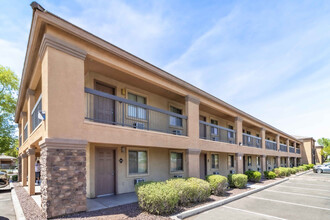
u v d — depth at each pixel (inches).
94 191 333.4
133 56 311.4
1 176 500.4
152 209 241.6
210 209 299.6
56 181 214.2
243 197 394.6
